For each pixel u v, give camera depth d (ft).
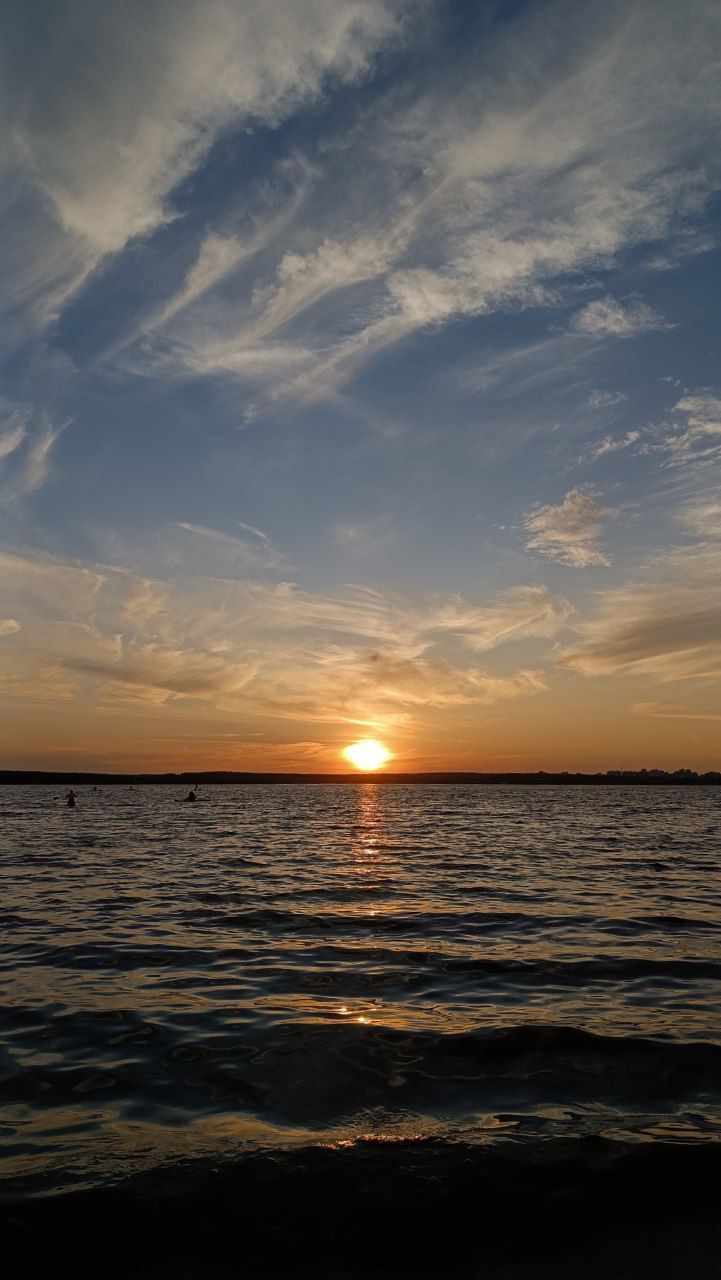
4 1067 23.44
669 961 37.60
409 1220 14.65
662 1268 13.38
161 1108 20.18
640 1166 16.58
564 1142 17.72
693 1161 16.83
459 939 43.19
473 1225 14.53
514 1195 15.48
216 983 33.65
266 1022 27.89
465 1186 15.78
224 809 247.09
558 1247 13.92
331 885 65.72
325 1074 22.63
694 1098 20.61
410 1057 24.08
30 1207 14.92
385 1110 19.88
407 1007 29.86
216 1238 14.07
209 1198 15.31
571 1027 26.91
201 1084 21.94
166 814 207.41
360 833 135.33
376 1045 25.22
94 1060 24.00
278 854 94.63
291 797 422.00
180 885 65.51
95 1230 14.24
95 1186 15.71
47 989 32.63
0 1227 14.26
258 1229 14.34
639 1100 20.48
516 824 166.30
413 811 238.48
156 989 32.65
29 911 51.98
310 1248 13.84
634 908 53.78
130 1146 17.71
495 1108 19.95
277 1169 16.43
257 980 34.19
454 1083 21.84
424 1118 19.31
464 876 72.33
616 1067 23.02
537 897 58.85
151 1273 13.15
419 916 50.47
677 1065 23.11
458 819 188.34
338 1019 28.22
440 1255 13.69
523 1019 27.99
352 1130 18.54
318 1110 19.92
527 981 33.91
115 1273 13.14
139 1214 14.75
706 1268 13.37
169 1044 25.50
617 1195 15.49
